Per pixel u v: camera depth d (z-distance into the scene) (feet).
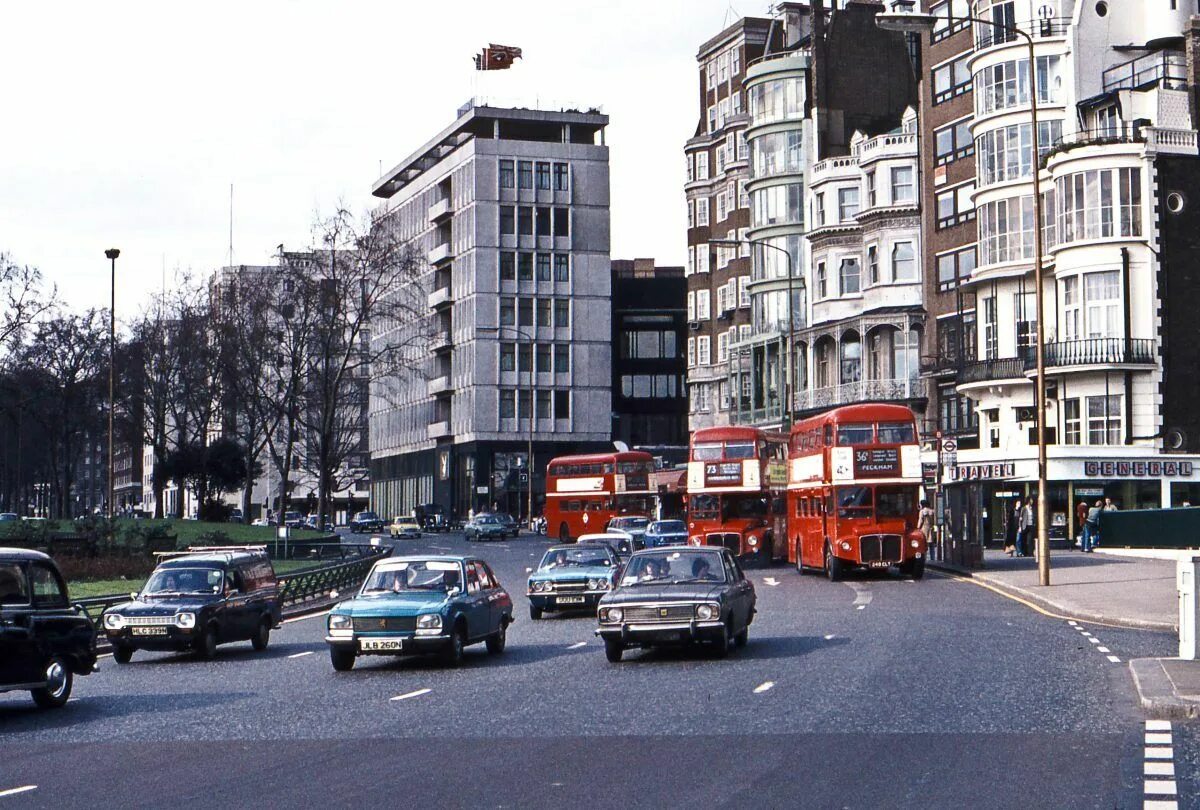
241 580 98.99
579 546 123.03
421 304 448.65
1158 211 216.13
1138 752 45.70
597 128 426.51
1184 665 67.15
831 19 314.14
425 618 80.74
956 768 43.37
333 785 43.34
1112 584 130.93
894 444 155.43
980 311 244.22
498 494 405.80
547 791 41.09
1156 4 234.17
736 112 375.86
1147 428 215.51
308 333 300.81
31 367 328.70
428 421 444.55
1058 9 236.63
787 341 312.50
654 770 44.27
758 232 321.73
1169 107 223.30
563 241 415.23
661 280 453.17
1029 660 74.64
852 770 43.37
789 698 61.46
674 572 83.56
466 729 55.42
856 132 299.58
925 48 268.82
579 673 75.61
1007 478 217.56
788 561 199.52
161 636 92.43
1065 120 233.55
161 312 341.21
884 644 84.79
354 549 229.04
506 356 410.31
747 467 185.06
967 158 256.52
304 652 97.45
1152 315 215.51
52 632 66.85
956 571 162.81
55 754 51.96
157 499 344.28
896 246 274.36
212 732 57.11
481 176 410.93
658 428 451.12
